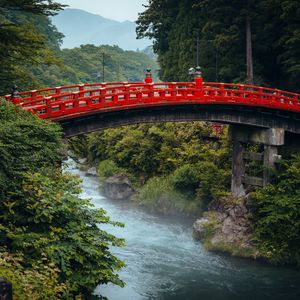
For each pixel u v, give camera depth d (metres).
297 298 25.11
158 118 30.91
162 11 60.31
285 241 30.30
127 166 52.84
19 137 17.42
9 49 27.81
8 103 20.72
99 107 26.69
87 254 14.79
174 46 57.06
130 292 25.50
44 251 13.87
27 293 11.08
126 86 27.98
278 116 35.50
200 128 46.75
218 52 50.31
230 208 34.12
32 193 15.22
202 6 48.34
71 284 14.05
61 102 25.28
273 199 31.55
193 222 39.06
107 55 121.44
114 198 47.91
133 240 34.72
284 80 50.59
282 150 37.69
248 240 31.52
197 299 24.89
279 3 44.19
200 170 41.59
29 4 27.56
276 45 47.44
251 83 45.41
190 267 29.39
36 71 81.50
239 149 36.78
